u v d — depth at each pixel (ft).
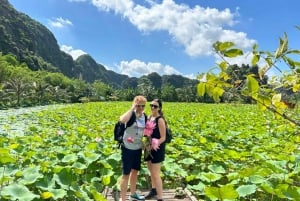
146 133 18.85
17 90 143.64
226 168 26.61
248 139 41.37
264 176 22.33
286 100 6.84
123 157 18.94
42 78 232.32
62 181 18.88
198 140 37.86
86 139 38.91
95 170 24.88
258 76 6.59
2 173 19.81
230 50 6.40
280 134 42.04
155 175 19.42
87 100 205.36
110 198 21.85
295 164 25.21
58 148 31.81
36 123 64.13
